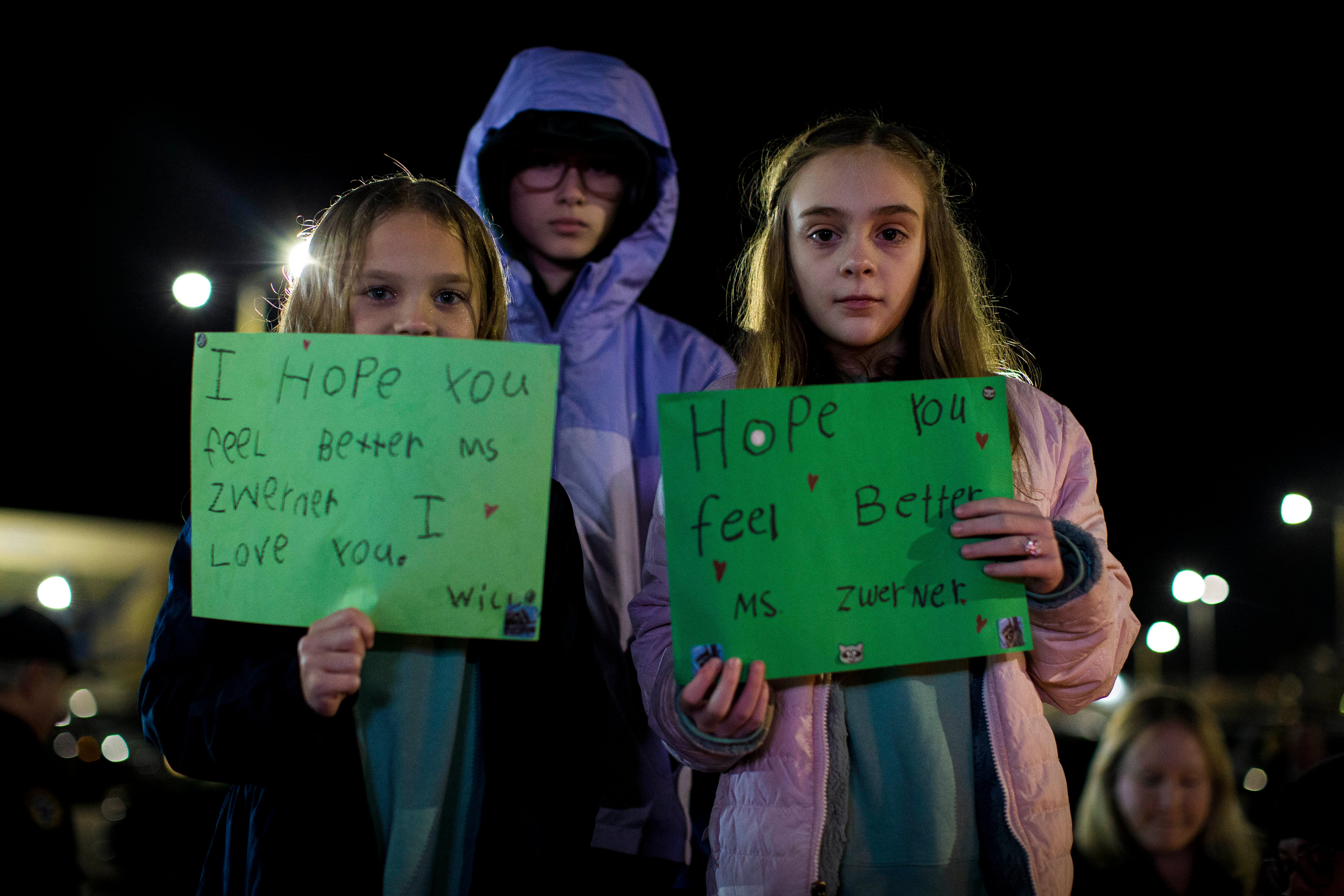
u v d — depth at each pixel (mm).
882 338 2055
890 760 1835
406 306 1996
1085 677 1870
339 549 1762
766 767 1814
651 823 2598
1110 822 2893
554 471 2887
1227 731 6484
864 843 1814
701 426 1765
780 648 1722
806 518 1760
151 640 1904
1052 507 2014
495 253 2209
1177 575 10633
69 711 7477
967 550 1754
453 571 1754
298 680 1706
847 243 1961
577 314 3041
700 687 1679
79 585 11250
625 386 3047
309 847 1782
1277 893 2586
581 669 1979
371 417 1800
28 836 2891
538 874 1824
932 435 1813
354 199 2084
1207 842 2824
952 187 2572
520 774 1880
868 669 1832
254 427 1828
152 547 11453
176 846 6730
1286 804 2578
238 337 1858
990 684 1832
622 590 2781
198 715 1760
